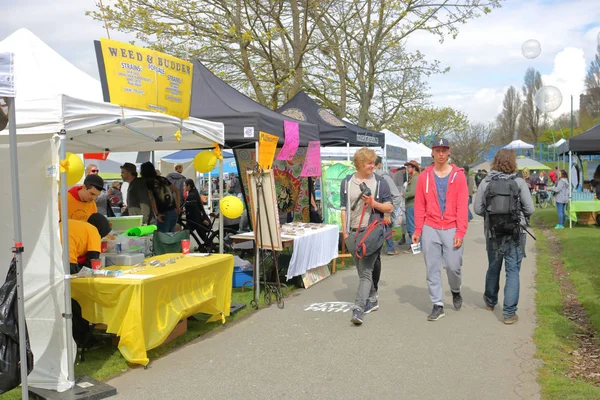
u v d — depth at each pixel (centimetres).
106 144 716
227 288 610
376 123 2292
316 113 1148
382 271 923
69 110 407
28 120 401
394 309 653
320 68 1958
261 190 700
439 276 602
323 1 1510
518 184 573
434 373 441
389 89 2203
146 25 1473
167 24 1487
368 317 620
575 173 1894
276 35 1598
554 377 418
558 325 562
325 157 1353
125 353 459
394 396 398
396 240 1382
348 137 1122
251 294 759
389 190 590
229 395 408
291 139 818
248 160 1045
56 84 628
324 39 1764
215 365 472
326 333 561
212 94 810
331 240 902
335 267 948
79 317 479
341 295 750
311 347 516
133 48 483
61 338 416
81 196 550
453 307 656
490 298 637
